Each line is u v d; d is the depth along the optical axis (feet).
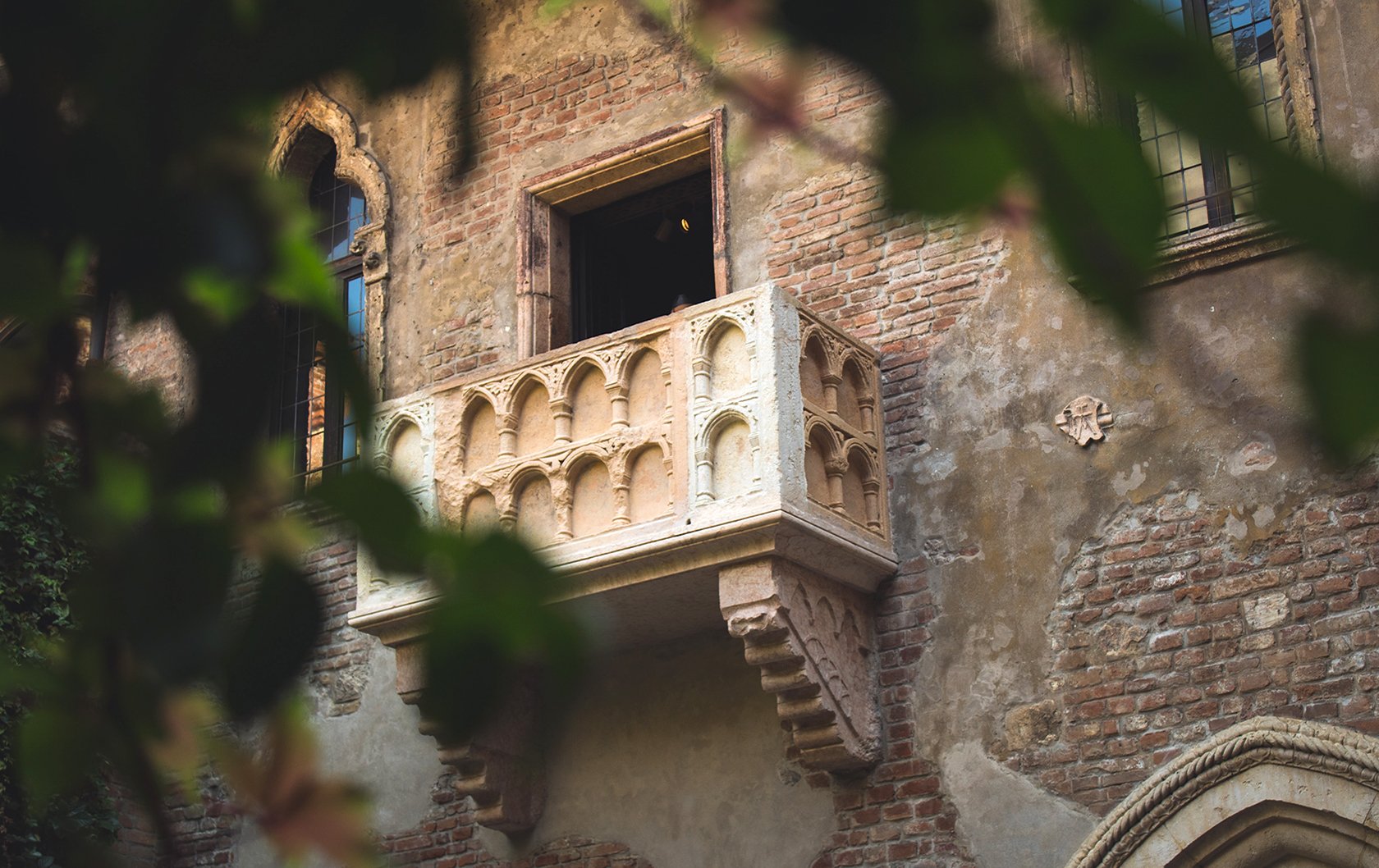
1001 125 2.08
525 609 2.52
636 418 25.12
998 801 23.45
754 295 24.31
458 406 26.66
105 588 2.56
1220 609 22.82
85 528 2.59
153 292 2.63
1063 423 24.81
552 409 25.71
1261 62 25.26
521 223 31.22
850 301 27.22
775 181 28.53
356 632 30.60
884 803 24.27
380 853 2.56
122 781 2.62
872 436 25.85
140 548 2.56
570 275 31.63
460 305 31.65
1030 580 24.36
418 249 32.58
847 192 27.81
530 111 32.22
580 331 31.45
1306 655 22.00
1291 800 21.33
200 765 2.64
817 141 2.34
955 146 2.09
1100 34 2.03
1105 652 23.41
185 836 29.04
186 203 2.61
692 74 30.30
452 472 26.37
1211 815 21.77
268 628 2.54
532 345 30.40
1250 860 21.62
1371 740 20.97
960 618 24.71
